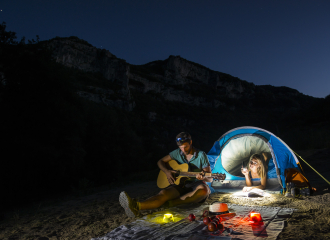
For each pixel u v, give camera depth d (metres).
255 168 5.16
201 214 3.33
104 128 21.53
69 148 12.01
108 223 3.32
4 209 7.59
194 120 100.94
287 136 18.66
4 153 9.68
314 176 6.87
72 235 2.92
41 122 10.95
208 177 3.64
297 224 2.74
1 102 10.55
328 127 19.22
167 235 2.46
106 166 20.67
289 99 136.12
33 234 3.09
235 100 133.38
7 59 10.91
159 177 4.28
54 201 6.79
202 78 138.12
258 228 2.59
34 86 11.03
